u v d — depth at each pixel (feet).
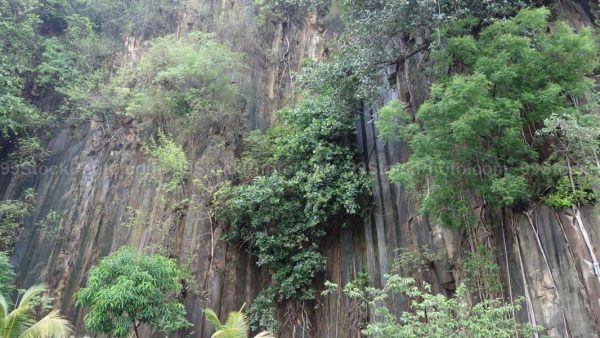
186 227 44.73
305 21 58.85
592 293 24.53
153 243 44.70
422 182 32.12
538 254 27.25
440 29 31.94
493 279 27.84
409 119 32.81
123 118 56.13
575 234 26.27
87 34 63.72
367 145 41.88
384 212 38.22
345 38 42.86
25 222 50.44
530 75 28.35
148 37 64.03
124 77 58.34
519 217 28.81
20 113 54.08
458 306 21.80
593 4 37.50
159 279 34.47
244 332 32.12
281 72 56.59
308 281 38.42
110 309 31.09
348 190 38.34
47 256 47.62
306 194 39.42
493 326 21.15
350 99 40.81
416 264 33.32
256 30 60.13
